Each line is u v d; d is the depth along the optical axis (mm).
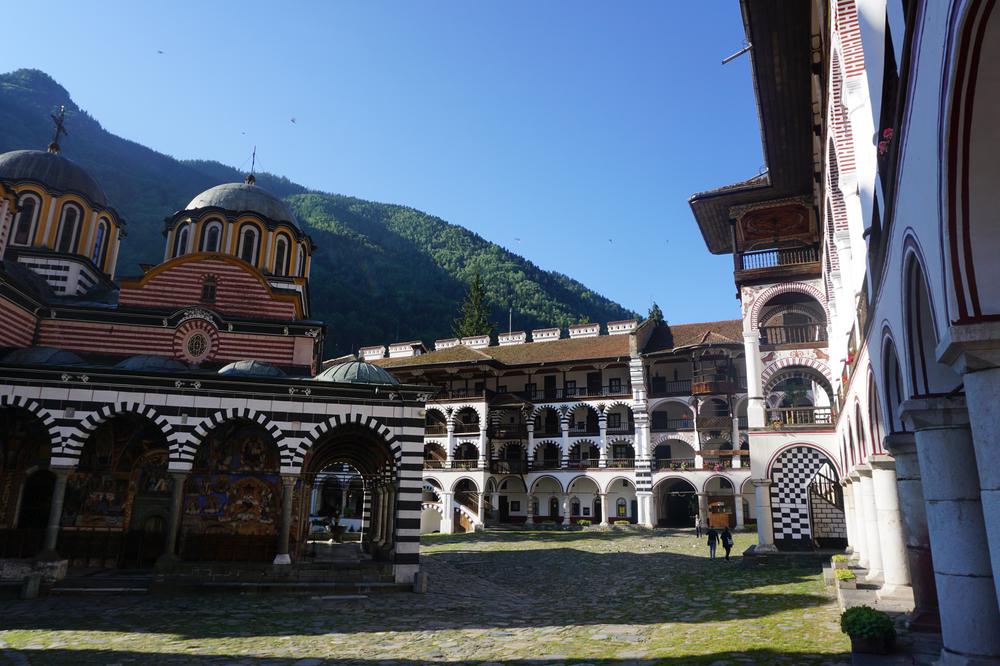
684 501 57406
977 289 5738
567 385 61031
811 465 28062
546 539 44531
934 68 5672
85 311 26438
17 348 24016
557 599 19594
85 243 31500
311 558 25453
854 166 16953
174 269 28469
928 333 8281
